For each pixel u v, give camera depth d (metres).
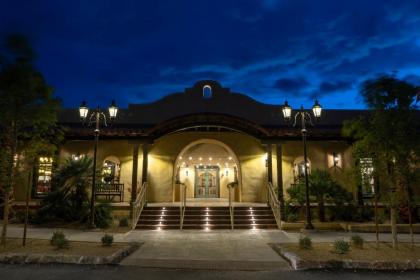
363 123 10.09
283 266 8.26
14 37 9.65
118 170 19.56
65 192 15.31
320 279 7.25
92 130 17.83
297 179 18.42
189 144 20.23
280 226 14.56
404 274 7.63
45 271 7.64
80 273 7.52
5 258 8.42
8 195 10.10
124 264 8.38
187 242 11.34
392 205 9.72
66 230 13.48
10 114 9.62
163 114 20.83
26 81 9.59
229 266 8.27
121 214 16.69
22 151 10.45
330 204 15.98
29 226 14.38
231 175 23.64
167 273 7.69
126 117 20.73
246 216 15.67
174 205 17.36
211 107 20.92
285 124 20.62
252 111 20.95
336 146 19.88
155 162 19.89
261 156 20.11
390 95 9.56
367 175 10.16
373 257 8.59
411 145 9.36
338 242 9.20
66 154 19.28
